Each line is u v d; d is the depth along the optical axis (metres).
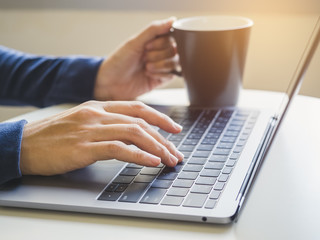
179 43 0.85
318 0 1.29
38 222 0.54
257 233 0.49
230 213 0.50
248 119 0.78
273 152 0.68
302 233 0.49
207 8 1.41
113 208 0.53
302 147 0.69
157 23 0.91
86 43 1.52
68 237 0.50
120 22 1.47
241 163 0.62
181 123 0.78
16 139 0.63
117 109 0.69
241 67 0.85
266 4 1.34
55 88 0.96
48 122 0.66
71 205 0.54
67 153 0.61
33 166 0.62
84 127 0.64
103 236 0.50
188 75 0.86
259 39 1.34
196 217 0.50
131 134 0.62
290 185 0.59
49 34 1.54
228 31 0.81
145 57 0.95
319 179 0.60
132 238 0.49
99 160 0.61
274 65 1.34
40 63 0.99
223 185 0.56
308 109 0.84
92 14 1.49
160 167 0.62
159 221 0.52
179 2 1.42
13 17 1.55
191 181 0.58
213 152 0.66
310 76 1.00
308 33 1.29
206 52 0.82
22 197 0.57
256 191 0.58
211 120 0.79
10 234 0.51
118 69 0.93
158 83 0.99
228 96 0.86
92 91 0.95
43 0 1.53
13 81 1.00
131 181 0.59
